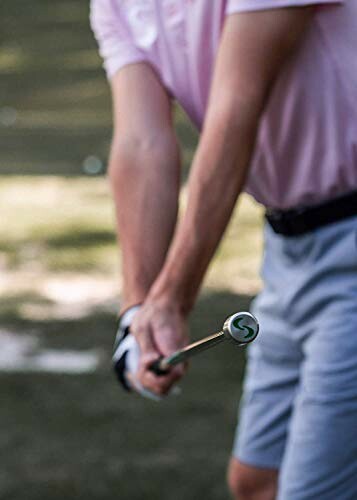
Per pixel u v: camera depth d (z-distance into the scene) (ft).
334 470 15.98
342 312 16.16
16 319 38.86
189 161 68.54
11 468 27.53
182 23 16.47
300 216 16.51
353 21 15.51
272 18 14.97
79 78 105.60
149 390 15.67
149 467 27.43
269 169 16.56
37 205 57.67
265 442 18.06
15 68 111.86
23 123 87.10
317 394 16.06
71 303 40.75
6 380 33.06
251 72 15.05
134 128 17.02
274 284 17.15
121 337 16.52
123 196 16.98
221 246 47.32
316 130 15.98
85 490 26.32
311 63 15.67
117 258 46.80
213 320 38.34
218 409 30.76
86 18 137.18
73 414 30.66
